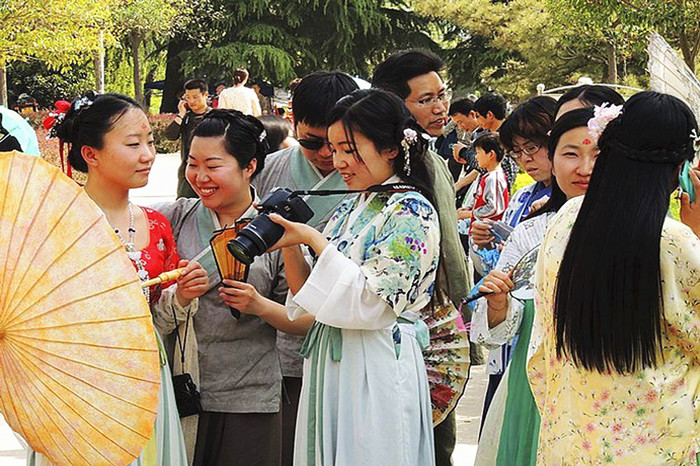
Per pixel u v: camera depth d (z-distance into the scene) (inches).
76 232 116.7
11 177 115.6
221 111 145.7
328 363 133.6
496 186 252.1
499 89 1057.5
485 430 150.2
